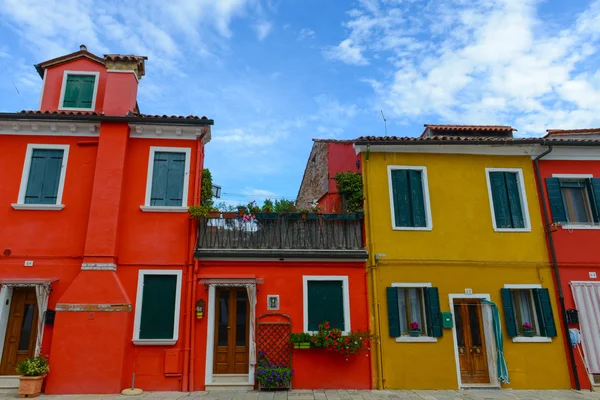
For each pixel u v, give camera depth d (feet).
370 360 31.86
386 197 35.42
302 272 33.30
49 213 32.58
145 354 30.48
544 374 32.22
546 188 36.70
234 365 31.94
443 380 31.65
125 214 33.01
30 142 33.88
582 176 37.14
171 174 34.55
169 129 34.76
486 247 34.83
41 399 27.20
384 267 33.68
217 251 32.63
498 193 36.47
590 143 36.27
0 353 30.07
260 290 32.65
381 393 29.91
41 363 28.48
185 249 32.81
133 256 32.22
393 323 32.42
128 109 35.78
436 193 35.83
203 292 32.14
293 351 31.65
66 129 34.35
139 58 37.37
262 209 34.78
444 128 43.45
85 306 29.86
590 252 35.17
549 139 36.47
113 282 30.60
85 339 29.35
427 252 34.30
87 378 28.76
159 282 32.12
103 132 33.76
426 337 32.48
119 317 30.01
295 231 34.40
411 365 31.83
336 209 38.86
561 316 33.63
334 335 31.24
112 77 36.52
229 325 32.63
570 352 32.60
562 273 34.55
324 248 34.04
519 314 34.27
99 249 31.19
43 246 31.86
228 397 28.19
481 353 33.32
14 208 32.27
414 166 36.40
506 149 37.01
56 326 29.35
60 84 38.88
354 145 36.47
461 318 34.04
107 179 32.68
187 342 30.89
